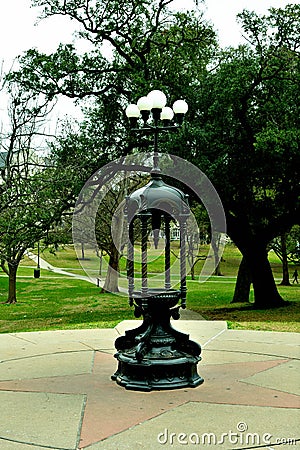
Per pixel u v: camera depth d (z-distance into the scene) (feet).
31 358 23.20
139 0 51.52
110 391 17.66
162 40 53.16
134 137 49.16
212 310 58.29
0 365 21.80
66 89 54.08
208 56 53.83
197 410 15.56
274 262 181.06
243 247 58.29
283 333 29.73
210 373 20.10
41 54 51.75
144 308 18.42
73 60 52.95
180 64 51.06
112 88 55.62
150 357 17.99
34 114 58.44
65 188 48.47
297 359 22.68
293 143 42.96
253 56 49.42
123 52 54.03
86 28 52.70
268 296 59.47
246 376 19.61
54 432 13.83
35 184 44.91
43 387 18.22
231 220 55.26
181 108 19.52
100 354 24.06
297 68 48.34
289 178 51.65
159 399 16.67
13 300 77.56
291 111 48.49
